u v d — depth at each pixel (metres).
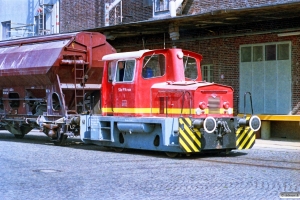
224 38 22.48
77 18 30.31
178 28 22.30
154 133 15.48
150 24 21.84
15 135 22.48
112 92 16.83
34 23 33.62
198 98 14.86
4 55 21.16
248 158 15.05
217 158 15.06
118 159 14.88
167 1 24.02
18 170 12.82
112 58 16.83
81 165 13.66
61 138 18.80
